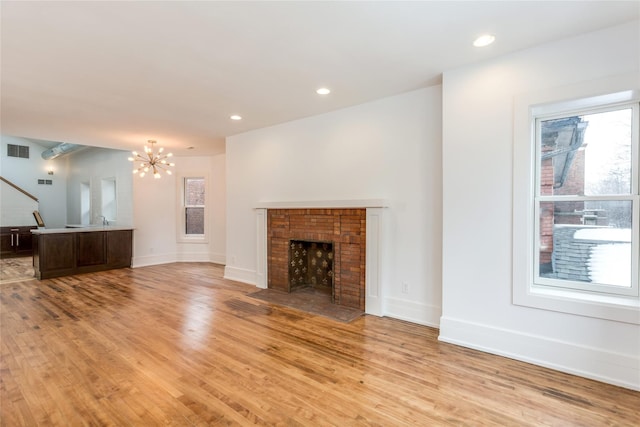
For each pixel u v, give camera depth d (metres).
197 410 2.02
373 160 3.85
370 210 3.79
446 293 3.03
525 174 2.62
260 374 2.46
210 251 7.59
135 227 6.98
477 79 2.83
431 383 2.32
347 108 4.08
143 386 2.29
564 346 2.47
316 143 4.43
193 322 3.55
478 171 2.84
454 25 2.24
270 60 2.76
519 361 2.64
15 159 9.30
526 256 2.62
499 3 1.99
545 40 2.46
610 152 2.49
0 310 3.96
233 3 1.96
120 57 2.68
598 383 2.31
